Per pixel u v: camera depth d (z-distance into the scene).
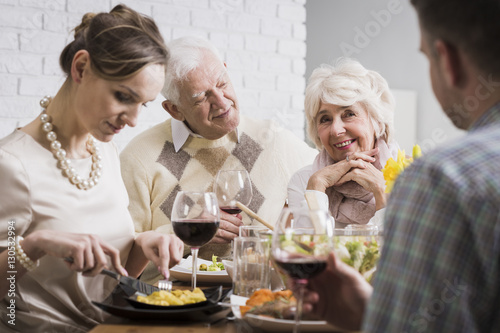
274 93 3.47
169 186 2.37
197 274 1.60
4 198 1.50
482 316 0.73
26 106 2.88
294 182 2.37
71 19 2.97
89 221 1.62
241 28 3.37
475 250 0.71
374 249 1.32
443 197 0.72
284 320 1.07
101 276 1.65
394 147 2.31
